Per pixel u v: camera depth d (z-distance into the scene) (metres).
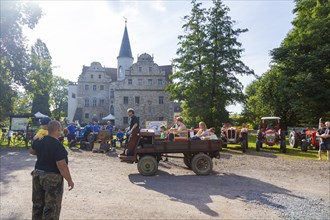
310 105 25.89
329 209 6.10
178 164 12.30
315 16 26.23
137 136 9.77
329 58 24.64
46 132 4.55
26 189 7.42
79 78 57.81
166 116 51.94
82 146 18.61
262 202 6.52
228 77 27.91
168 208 5.93
